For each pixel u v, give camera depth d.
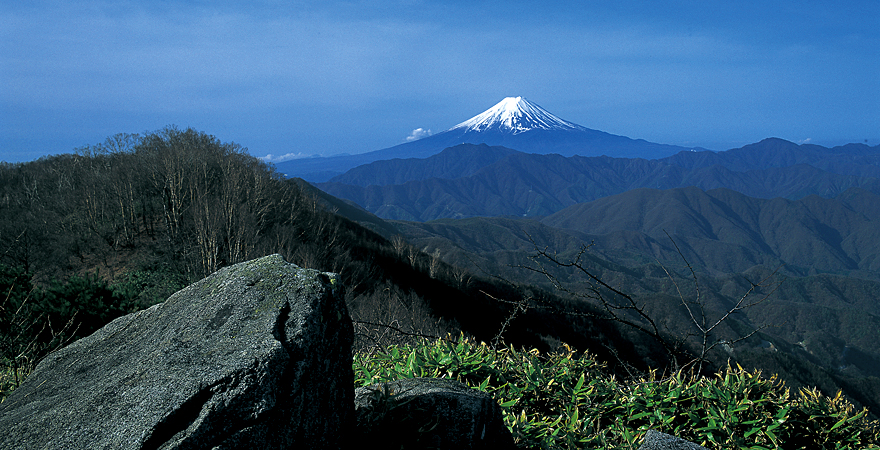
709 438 3.54
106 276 37.78
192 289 2.69
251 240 38.12
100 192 47.00
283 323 2.10
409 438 2.53
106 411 1.96
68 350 2.82
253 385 1.80
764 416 3.69
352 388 2.43
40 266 37.62
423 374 4.00
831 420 3.78
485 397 2.99
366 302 29.67
